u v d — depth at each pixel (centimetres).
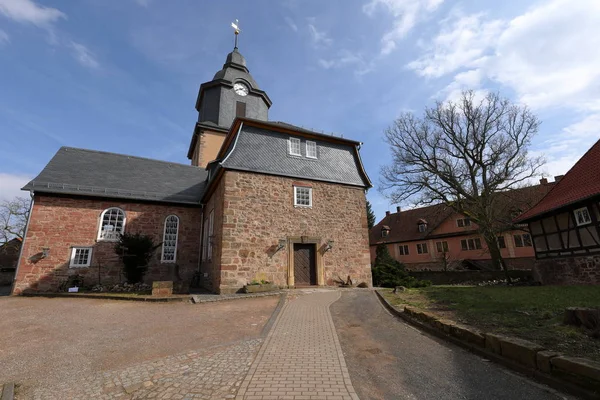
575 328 487
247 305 909
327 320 704
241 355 481
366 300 956
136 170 1917
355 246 1445
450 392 348
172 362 460
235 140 1333
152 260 1620
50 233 1445
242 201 1246
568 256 1366
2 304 1020
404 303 841
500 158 2216
